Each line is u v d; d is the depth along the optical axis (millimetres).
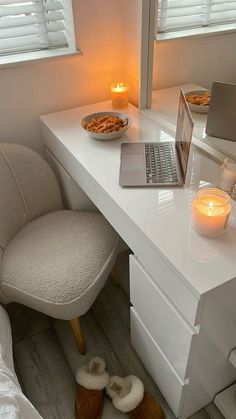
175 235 820
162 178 1004
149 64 1301
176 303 819
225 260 751
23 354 1360
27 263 1183
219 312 786
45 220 1372
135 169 1052
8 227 1312
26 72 1302
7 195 1299
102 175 1042
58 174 1472
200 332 801
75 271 1139
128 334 1414
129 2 1235
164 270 805
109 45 1378
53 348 1376
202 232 812
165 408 1183
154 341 1065
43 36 1340
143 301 1014
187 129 933
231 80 1012
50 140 1373
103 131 1205
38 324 1465
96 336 1409
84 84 1434
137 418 1117
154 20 1191
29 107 1391
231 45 990
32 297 1116
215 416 1158
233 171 914
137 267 951
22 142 1475
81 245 1223
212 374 1026
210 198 835
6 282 1169
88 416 1122
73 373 1293
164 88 1312
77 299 1099
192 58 1118
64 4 1288
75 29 1286
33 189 1373
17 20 1279
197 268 734
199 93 1135
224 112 1049
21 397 796
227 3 954
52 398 1222
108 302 1546
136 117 1359
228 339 925
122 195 957
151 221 864
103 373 1190
